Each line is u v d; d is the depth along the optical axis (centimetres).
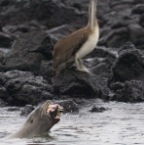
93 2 6353
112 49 9481
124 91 6259
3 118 5444
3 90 6159
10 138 4534
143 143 4416
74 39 6294
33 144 4338
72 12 11719
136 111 5756
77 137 4591
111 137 4609
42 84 6241
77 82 6284
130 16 11750
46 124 4603
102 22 11750
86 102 6116
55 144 4350
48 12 11681
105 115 5556
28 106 5656
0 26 10075
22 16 11775
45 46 6900
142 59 6794
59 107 4581
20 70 6788
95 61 7356
